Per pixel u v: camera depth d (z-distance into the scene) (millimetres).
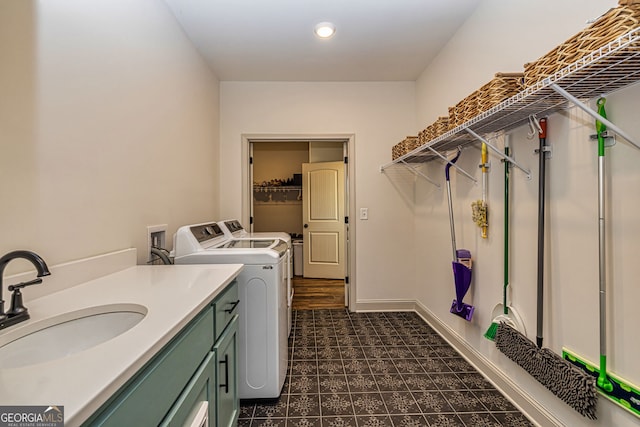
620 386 1101
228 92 3213
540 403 1521
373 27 2275
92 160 1257
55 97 1070
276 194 5629
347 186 3385
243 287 1731
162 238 1888
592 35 911
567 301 1342
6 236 896
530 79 1202
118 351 612
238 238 2506
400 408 1677
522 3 1613
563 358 1350
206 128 2760
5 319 757
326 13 2100
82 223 1198
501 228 1808
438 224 2717
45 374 528
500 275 1821
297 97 3236
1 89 879
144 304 911
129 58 1529
